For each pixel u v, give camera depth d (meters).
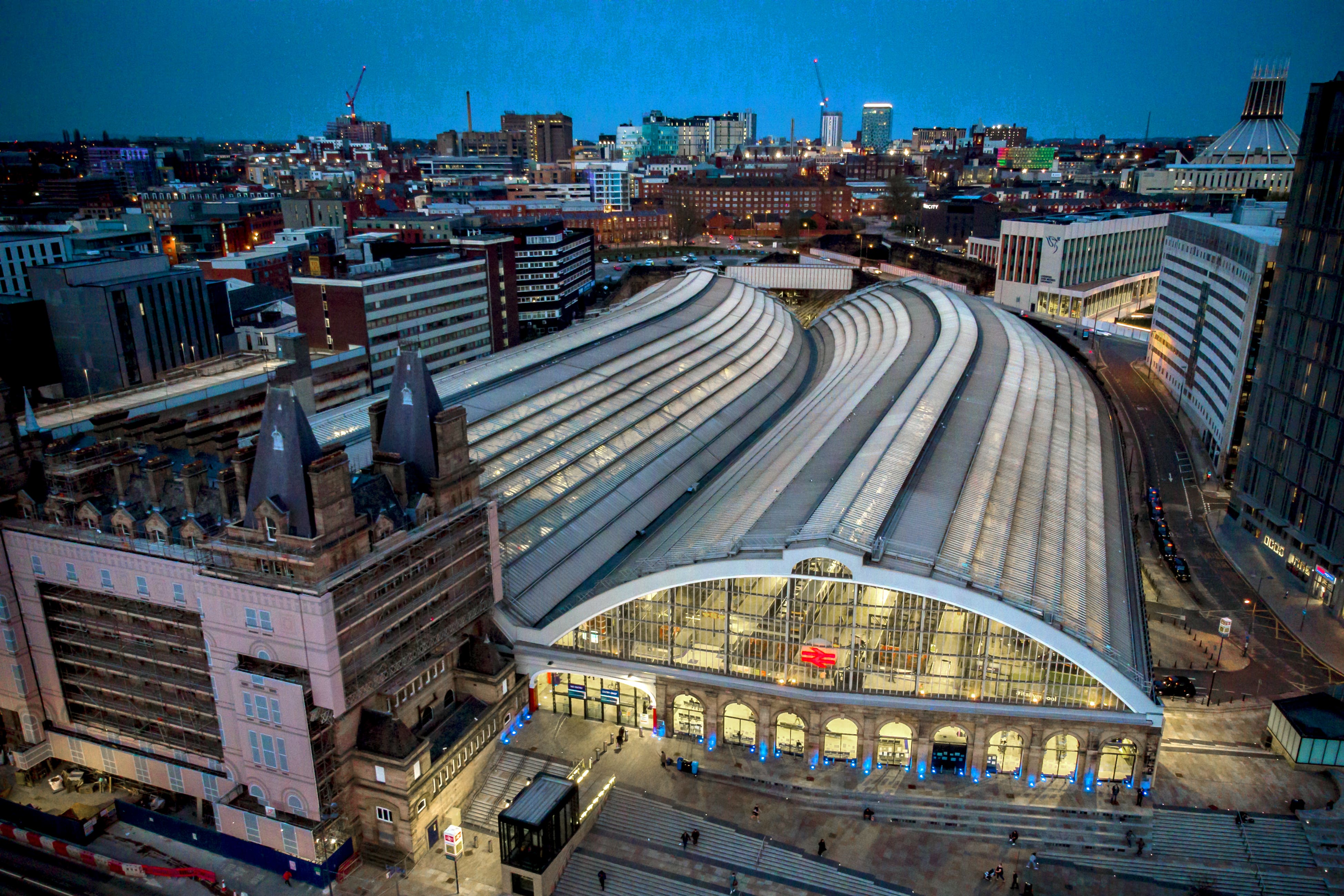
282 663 75.06
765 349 188.25
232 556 74.75
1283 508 127.06
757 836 79.25
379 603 78.06
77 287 173.12
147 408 144.12
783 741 89.00
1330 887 74.94
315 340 187.88
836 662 86.12
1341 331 113.12
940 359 154.00
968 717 83.69
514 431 122.88
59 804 87.94
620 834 80.81
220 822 81.12
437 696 88.56
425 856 80.31
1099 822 80.56
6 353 171.38
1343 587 112.62
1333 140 114.19
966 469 109.81
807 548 83.12
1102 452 140.12
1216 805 82.44
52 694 90.25
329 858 77.31
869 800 83.12
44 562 85.00
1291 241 123.81
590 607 91.06
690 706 90.94
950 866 76.44
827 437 123.44
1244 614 114.31
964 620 82.31
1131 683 80.50
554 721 95.19
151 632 84.00
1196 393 177.00
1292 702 90.50
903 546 86.25
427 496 84.00
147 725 88.19
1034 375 159.12
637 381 151.38
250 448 76.25
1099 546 106.81
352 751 78.00
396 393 84.69
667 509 123.62
